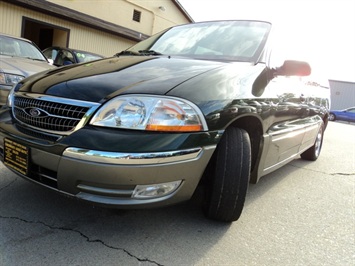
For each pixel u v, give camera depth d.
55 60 9.27
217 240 2.41
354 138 9.91
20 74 5.04
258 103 2.58
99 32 15.35
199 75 2.40
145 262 2.06
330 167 5.21
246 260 2.21
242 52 3.18
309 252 2.41
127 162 1.94
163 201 2.10
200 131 2.13
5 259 1.94
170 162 2.02
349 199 3.69
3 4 11.37
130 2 17.53
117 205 2.02
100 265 1.98
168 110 2.06
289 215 3.04
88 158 1.96
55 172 2.11
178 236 2.40
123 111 2.05
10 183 3.02
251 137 2.80
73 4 14.59
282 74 3.01
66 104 2.17
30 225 2.34
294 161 5.43
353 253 2.45
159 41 3.83
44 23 12.87
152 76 2.38
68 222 2.43
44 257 2.00
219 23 3.77
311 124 4.28
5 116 2.55
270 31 3.41
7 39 6.57
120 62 2.89
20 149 2.26
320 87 4.88
